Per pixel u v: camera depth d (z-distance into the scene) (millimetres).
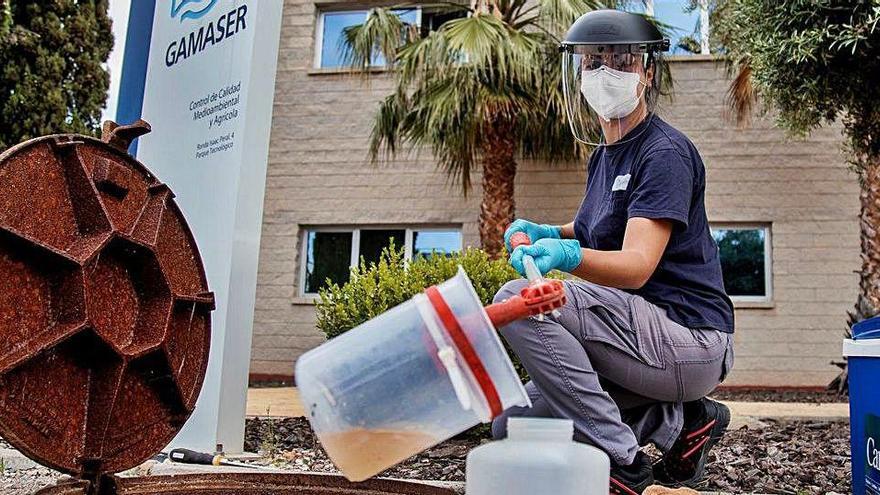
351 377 1007
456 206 9188
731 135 8727
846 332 7977
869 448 2045
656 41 2045
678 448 2141
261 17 3516
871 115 5742
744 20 5824
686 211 1892
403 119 8336
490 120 7727
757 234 8719
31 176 1421
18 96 7402
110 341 1495
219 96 3586
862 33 4914
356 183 9461
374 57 8758
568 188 8898
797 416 4762
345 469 1034
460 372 962
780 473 3043
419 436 1025
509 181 8039
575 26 2109
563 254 1673
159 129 3848
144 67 4441
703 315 1967
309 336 9281
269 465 3090
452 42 7109
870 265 6973
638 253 1793
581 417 1843
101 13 8281
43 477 2660
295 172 9602
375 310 3891
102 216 1512
